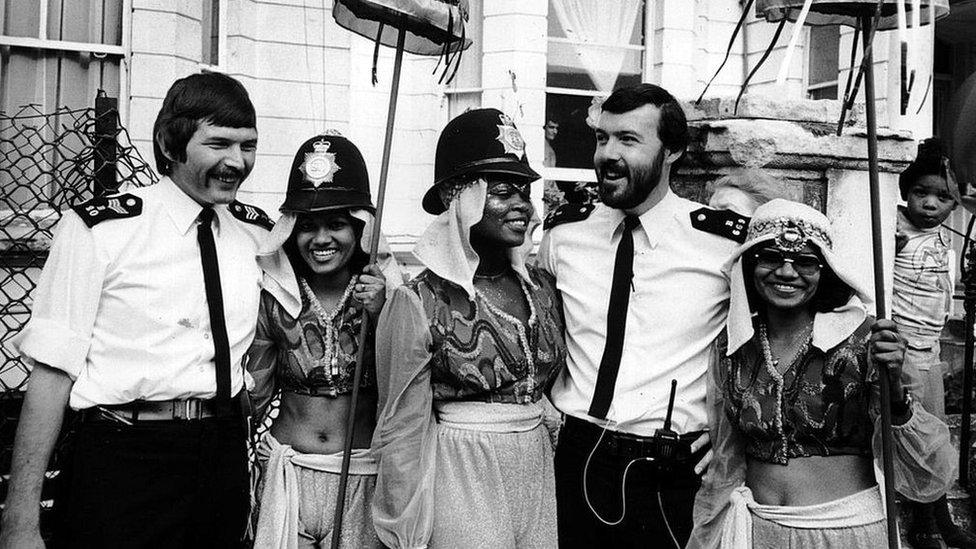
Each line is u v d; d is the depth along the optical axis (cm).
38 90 504
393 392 293
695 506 301
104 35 514
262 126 567
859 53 597
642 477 303
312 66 576
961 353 577
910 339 455
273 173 570
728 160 396
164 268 286
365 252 323
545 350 307
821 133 407
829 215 413
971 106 295
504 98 602
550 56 631
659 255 313
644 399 305
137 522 278
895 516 267
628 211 317
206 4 552
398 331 292
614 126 306
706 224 313
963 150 299
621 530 305
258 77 566
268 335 315
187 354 285
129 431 280
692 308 308
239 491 294
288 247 318
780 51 655
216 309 290
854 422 277
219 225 301
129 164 435
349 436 303
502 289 308
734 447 297
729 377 293
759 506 284
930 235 465
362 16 324
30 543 271
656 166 307
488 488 294
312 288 318
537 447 304
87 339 277
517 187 296
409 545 287
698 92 659
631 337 310
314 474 314
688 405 305
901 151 421
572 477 314
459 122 303
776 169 402
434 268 296
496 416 297
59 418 276
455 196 297
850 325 277
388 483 290
